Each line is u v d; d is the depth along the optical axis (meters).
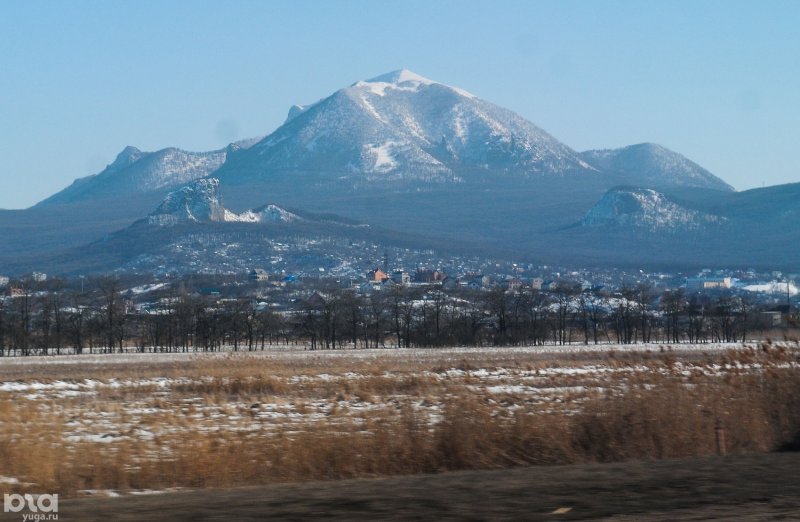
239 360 86.12
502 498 23.67
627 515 21.30
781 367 39.12
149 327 167.38
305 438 31.42
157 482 26.98
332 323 168.00
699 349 122.12
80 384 65.94
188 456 28.47
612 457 32.09
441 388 57.81
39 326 156.62
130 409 47.03
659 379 43.56
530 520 20.84
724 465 29.58
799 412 35.97
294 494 24.66
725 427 34.41
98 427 38.03
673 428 33.38
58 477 26.56
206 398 50.84
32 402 49.09
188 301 172.12
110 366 96.12
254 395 55.59
